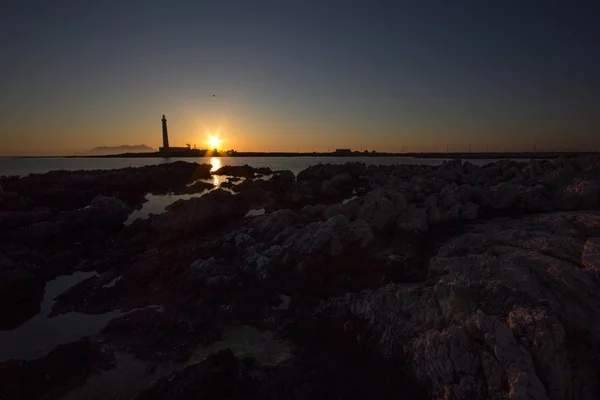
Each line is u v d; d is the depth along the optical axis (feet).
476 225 71.82
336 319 44.96
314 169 172.14
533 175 103.14
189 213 88.28
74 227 89.40
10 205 104.47
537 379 30.40
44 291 60.44
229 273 59.57
